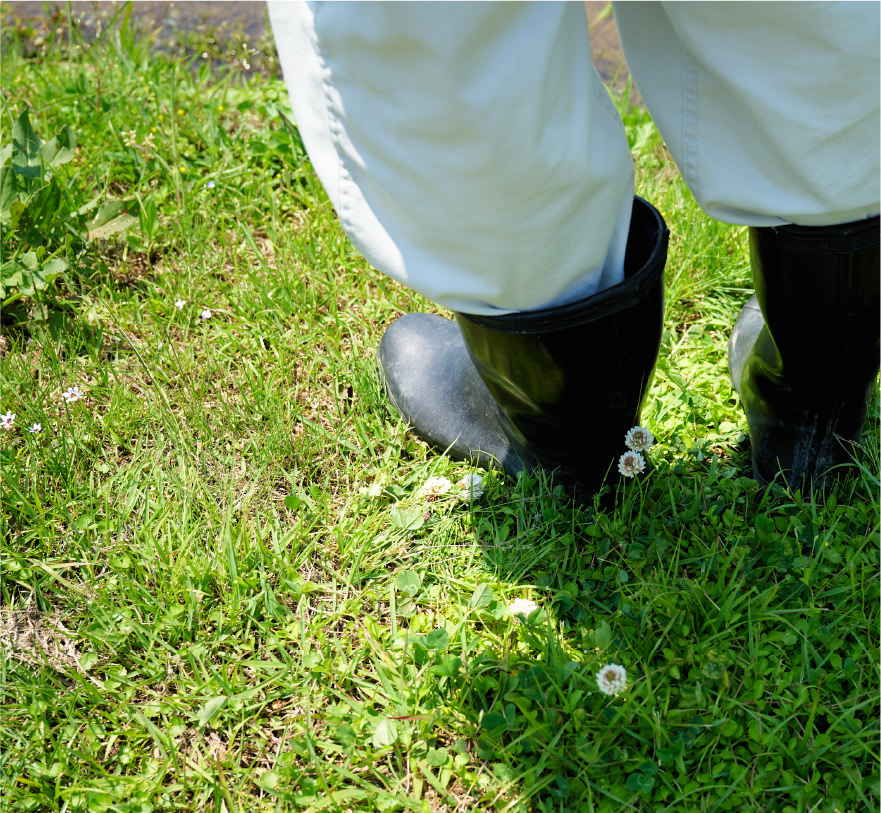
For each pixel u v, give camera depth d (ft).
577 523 5.06
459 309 3.81
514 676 4.24
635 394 4.54
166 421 5.92
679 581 4.64
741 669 4.25
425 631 4.62
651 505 5.12
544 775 4.01
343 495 5.57
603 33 10.72
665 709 4.03
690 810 3.76
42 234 7.16
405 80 2.93
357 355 6.43
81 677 4.46
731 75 3.26
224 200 8.18
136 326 6.88
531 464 5.20
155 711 4.38
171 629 4.72
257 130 8.96
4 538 5.18
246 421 6.00
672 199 7.56
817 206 3.57
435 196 3.23
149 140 8.35
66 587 5.00
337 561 5.14
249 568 5.02
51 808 4.09
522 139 3.01
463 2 2.72
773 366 4.72
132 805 3.99
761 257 4.19
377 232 3.56
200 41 11.22
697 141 3.71
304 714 4.35
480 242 3.37
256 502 5.49
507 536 5.17
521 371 4.25
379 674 4.34
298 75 3.43
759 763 3.93
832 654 4.21
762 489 5.23
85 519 5.26
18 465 5.66
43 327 6.79
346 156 3.42
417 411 5.70
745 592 4.63
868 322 4.24
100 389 6.30
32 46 11.36
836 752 3.88
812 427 4.78
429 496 5.38
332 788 4.02
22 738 4.26
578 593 4.70
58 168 7.88
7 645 4.76
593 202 3.45
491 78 2.88
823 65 3.09
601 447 4.79
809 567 4.52
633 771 3.91
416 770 4.09
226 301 7.16
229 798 3.92
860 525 4.88
